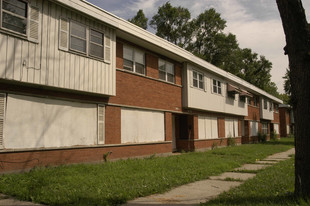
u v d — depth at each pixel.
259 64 55.66
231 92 23.77
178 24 43.03
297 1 5.50
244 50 55.56
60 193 6.05
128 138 12.70
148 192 6.58
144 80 14.01
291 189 6.61
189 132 18.36
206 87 19.67
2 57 7.80
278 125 42.19
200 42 44.59
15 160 8.20
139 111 13.56
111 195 6.03
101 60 10.98
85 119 10.67
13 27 8.18
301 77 5.64
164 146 15.02
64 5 9.58
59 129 9.66
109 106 11.75
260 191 6.56
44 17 9.05
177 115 18.61
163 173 8.84
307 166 5.52
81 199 5.65
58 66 9.30
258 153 16.72
